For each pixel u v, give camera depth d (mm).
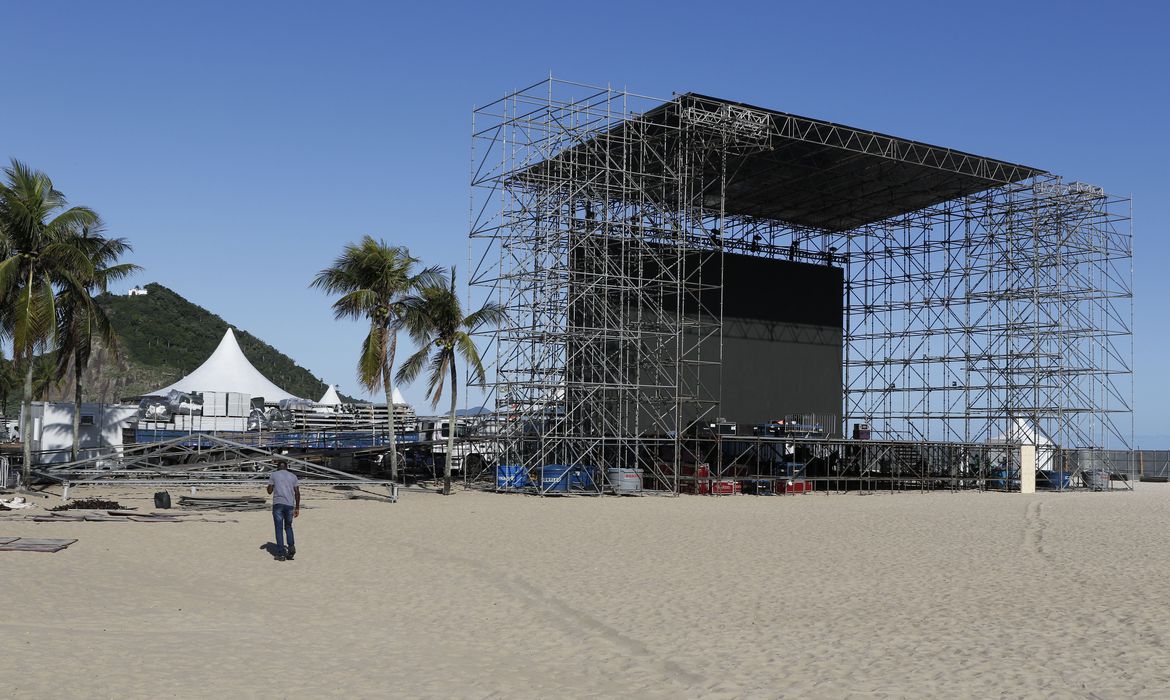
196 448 49531
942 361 59406
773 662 12539
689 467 48250
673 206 52000
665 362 47844
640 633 14391
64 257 37344
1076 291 56000
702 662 12570
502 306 43906
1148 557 22938
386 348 42719
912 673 11859
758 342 56312
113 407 47500
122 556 21141
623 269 47469
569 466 44000
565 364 46000
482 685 11391
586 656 12945
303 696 10734
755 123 45344
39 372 77875
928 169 51469
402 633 14398
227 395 60312
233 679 11344
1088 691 10914
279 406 61719
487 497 41156
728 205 59125
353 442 54312
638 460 45281
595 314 49125
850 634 14234
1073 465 57281
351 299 41844
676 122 46969
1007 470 55500
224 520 28781
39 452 42031
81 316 39500
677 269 51531
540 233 46281
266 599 17016
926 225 60469
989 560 22344
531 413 45625
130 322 156875
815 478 49062
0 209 36406
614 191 48844
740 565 21344
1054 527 30375
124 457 44344
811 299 58719
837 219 62625
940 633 14227
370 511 33000
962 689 11078
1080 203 55500
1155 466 73375
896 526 30234
